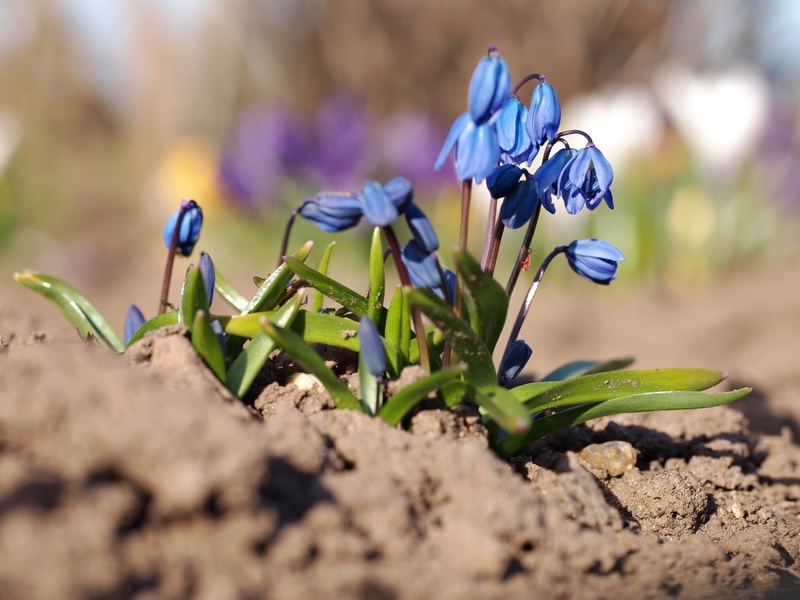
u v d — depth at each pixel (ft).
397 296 0.98
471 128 0.90
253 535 0.75
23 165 4.17
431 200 3.34
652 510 1.00
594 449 1.05
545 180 0.96
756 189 2.97
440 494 0.85
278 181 3.28
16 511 0.71
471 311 0.96
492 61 0.88
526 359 1.03
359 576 0.76
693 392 0.98
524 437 1.01
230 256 3.41
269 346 0.97
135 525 0.74
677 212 2.89
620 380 1.00
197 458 0.75
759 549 0.97
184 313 1.00
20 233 3.93
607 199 0.95
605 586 0.85
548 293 2.91
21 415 0.76
